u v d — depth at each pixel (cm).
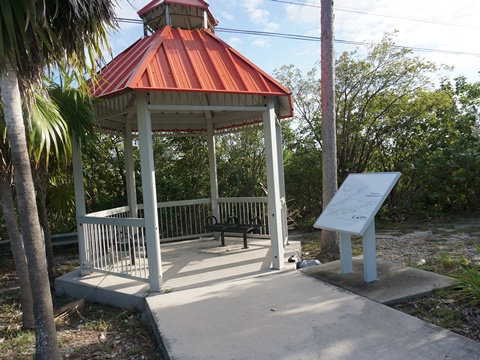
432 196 990
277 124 622
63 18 260
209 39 523
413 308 320
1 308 456
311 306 333
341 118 1060
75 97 409
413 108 1042
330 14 603
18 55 231
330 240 621
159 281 413
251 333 288
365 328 281
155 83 395
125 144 635
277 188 475
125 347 316
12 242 377
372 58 1033
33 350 323
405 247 667
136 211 640
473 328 278
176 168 995
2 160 351
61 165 525
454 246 643
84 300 439
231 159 1041
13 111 236
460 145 1026
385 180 396
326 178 618
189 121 713
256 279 431
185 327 307
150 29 603
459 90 1276
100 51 290
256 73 472
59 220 871
